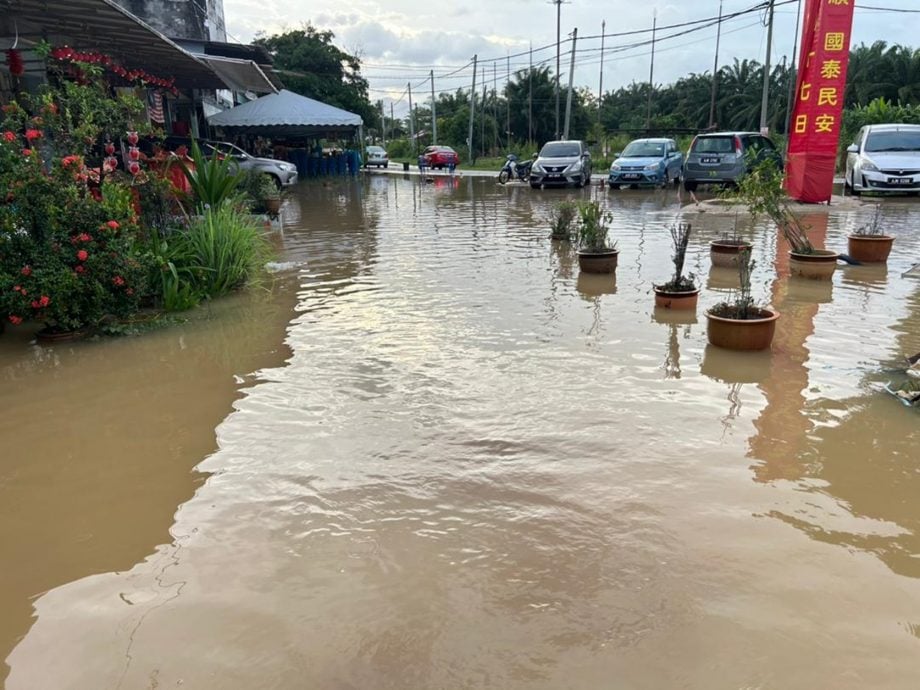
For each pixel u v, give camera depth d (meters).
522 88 54.19
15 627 2.44
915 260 8.66
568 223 10.80
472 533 2.92
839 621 2.36
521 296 7.10
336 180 29.02
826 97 13.51
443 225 13.30
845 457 3.52
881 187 15.18
